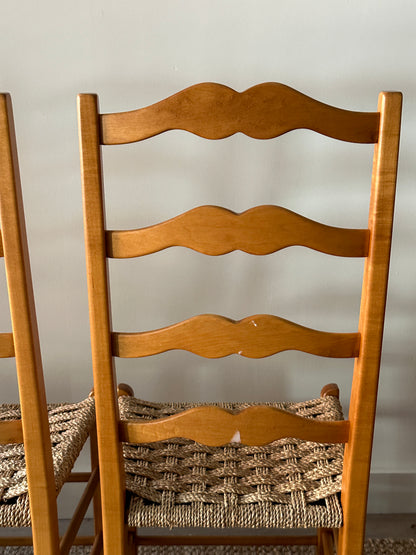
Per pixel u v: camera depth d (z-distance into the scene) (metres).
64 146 1.31
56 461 1.02
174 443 1.12
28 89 1.27
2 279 1.40
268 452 1.09
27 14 1.23
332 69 1.28
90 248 0.82
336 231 0.82
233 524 0.94
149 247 0.83
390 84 1.29
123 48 1.25
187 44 1.25
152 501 0.97
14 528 1.58
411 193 1.36
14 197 0.80
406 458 1.59
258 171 1.33
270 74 1.28
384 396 1.53
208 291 1.42
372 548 1.46
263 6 1.23
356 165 1.33
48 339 1.45
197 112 0.77
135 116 0.77
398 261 1.41
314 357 1.48
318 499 0.96
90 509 1.61
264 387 1.51
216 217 0.81
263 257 1.39
